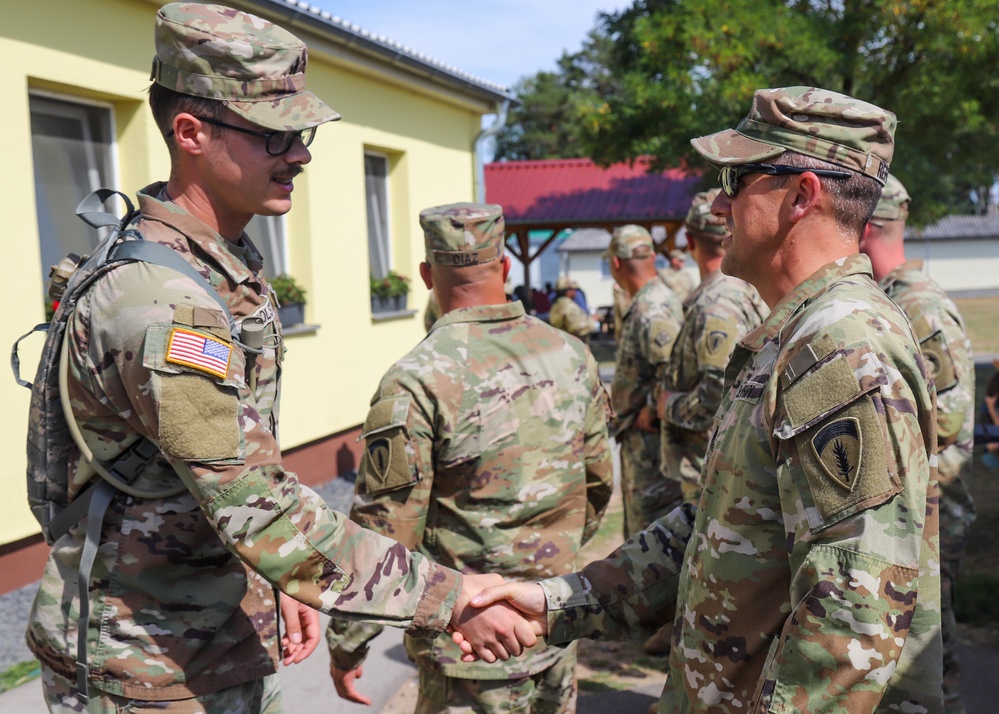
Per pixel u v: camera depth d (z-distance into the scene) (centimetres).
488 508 235
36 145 529
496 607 187
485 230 245
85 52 530
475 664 226
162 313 160
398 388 231
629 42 1662
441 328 242
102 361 162
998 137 1475
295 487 172
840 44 1402
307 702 368
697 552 165
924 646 158
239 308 185
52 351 169
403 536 228
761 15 1316
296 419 718
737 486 156
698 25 1344
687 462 387
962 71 1380
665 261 2484
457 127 1033
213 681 176
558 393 244
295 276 742
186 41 176
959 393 318
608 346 2052
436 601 181
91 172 565
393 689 380
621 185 2105
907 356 143
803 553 143
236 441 163
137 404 160
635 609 191
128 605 170
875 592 133
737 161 164
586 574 193
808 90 165
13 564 474
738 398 160
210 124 178
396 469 226
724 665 158
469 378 234
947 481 320
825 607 135
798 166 161
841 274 158
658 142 1522
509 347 242
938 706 158
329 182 762
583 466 250
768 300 172
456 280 247
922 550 155
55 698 177
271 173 183
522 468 236
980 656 407
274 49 180
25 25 489
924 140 1488
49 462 173
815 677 135
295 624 217
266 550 164
